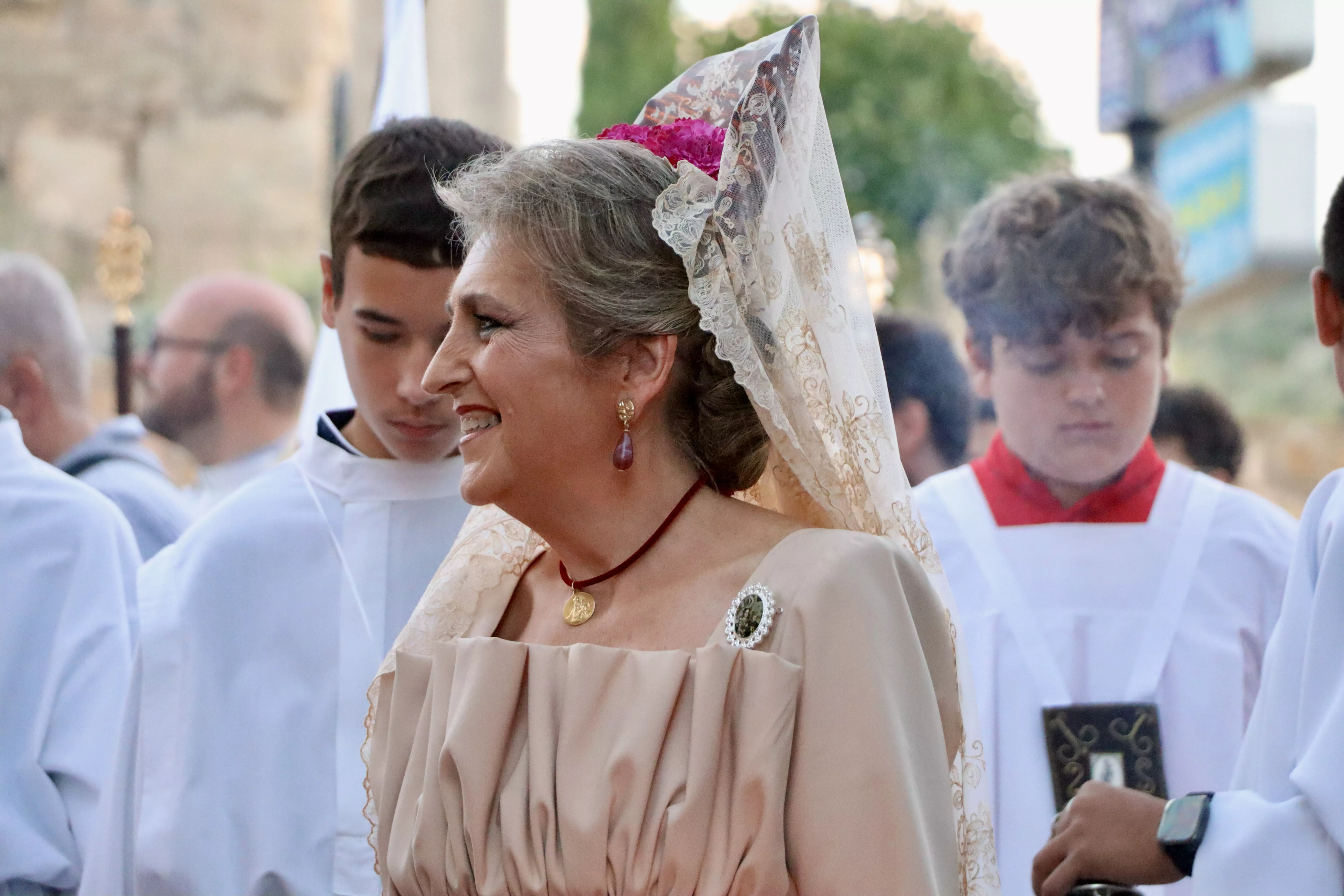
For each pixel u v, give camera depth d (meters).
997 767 3.45
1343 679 2.30
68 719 3.15
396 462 3.14
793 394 2.09
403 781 2.21
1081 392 3.50
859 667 1.92
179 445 6.28
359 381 2.97
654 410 2.16
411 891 2.09
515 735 2.07
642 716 1.95
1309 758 2.27
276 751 2.90
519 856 1.96
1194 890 2.35
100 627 3.25
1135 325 3.48
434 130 2.96
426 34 4.45
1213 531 3.57
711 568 2.12
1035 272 3.46
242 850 2.83
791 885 1.92
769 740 1.89
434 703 2.15
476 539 2.47
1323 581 2.38
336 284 2.99
